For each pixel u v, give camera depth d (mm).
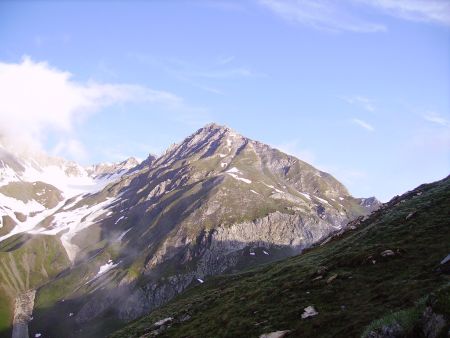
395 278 45188
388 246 54844
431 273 42406
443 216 59625
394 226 64812
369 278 47844
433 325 24109
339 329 38469
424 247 50969
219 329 54125
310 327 41188
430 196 71875
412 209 68562
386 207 99562
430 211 63938
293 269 69000
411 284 41062
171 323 69938
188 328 62531
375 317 37500
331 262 59156
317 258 70250
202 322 62188
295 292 54062
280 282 62094
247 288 70000
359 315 39438
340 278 51000
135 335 75500
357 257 54625
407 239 55625
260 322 49312
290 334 41844
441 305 24359
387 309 38281
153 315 98188
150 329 72250
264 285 65000
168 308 101062
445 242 50312
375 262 51219
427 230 56531
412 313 26453
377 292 43188
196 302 85562
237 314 56406
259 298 58812
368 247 58500
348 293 46312
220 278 128500
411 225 61125
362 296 43906
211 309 68250
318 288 51500
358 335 35625
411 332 25453
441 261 44094
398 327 26359
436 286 38531
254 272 110625
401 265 48250
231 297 69188
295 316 46188
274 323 46969
